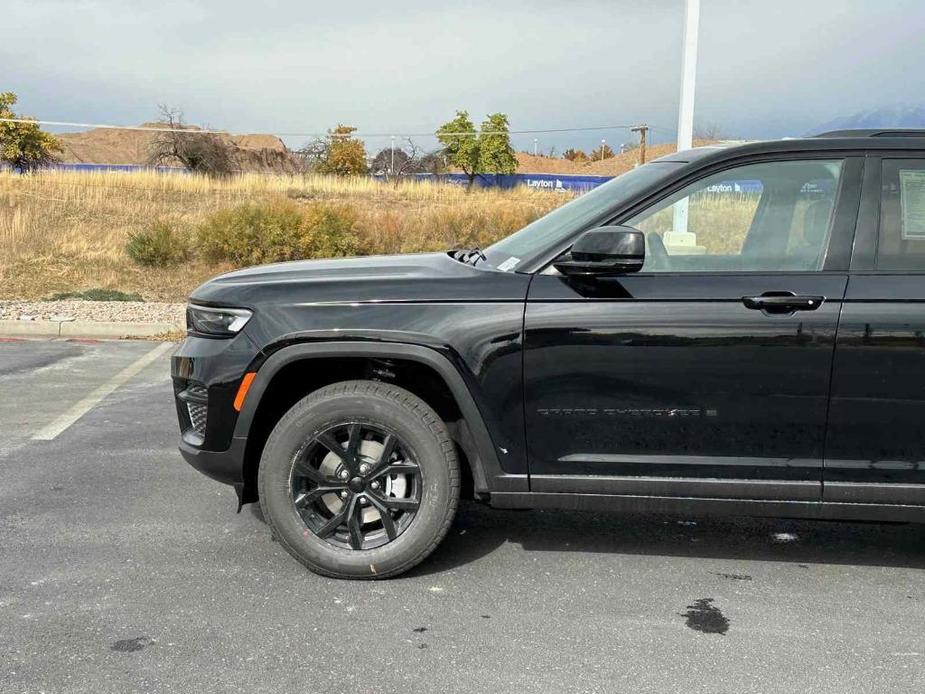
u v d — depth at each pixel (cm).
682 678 297
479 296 354
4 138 3672
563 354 349
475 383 353
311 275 379
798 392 342
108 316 1150
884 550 418
